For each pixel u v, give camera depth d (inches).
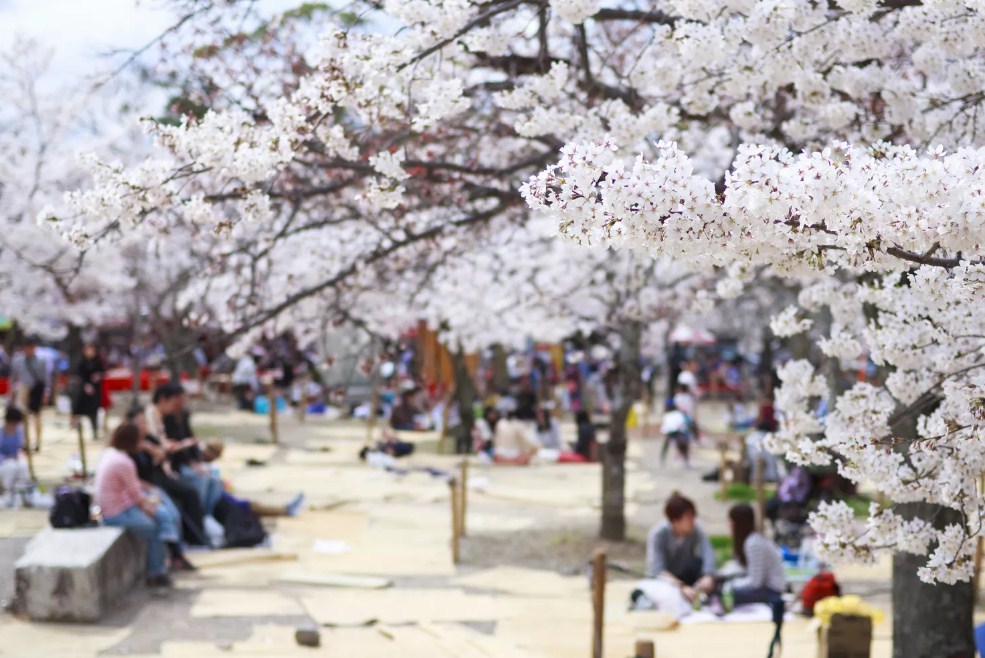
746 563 517.3
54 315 1227.2
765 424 923.4
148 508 538.6
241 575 574.6
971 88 259.9
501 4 295.7
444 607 524.7
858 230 154.6
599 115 311.0
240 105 334.0
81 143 964.6
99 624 476.7
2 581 504.1
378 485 880.3
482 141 426.3
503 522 745.0
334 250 492.1
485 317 940.6
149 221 303.1
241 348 438.6
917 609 323.6
